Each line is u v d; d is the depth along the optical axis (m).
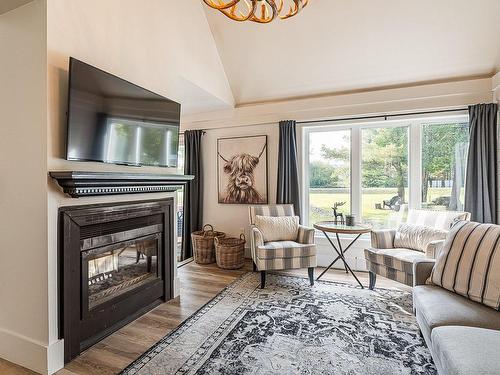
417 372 1.80
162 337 2.23
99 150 2.10
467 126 3.60
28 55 1.87
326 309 2.69
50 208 1.82
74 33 2.00
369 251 3.17
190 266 4.10
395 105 3.68
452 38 3.10
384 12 3.02
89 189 1.94
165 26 2.91
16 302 1.94
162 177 2.54
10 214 1.94
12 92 1.92
